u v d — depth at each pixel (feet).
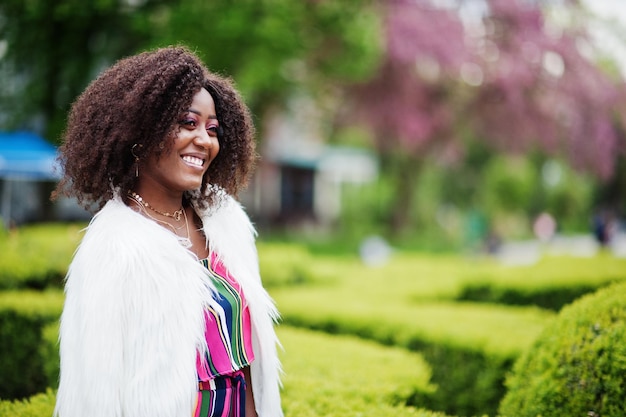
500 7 54.65
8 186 50.42
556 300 21.61
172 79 6.35
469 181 89.35
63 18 36.19
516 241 91.20
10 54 39.29
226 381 6.37
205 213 7.22
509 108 56.95
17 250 22.75
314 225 82.43
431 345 15.12
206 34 35.24
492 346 13.80
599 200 102.53
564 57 54.49
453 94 59.77
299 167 85.87
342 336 15.87
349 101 59.93
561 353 9.00
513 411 9.66
